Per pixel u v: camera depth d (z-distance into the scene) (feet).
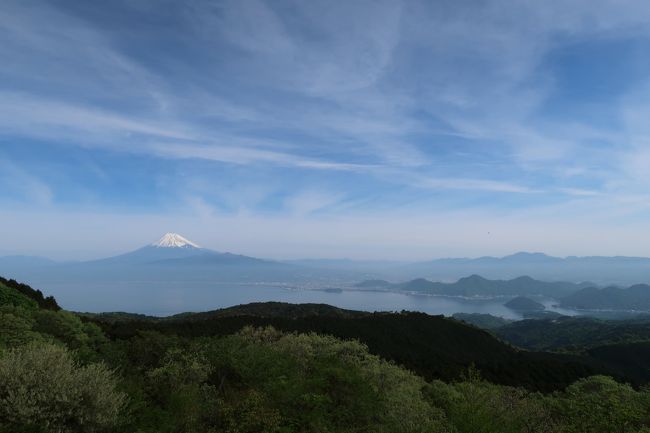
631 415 60.75
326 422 39.09
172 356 67.05
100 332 83.25
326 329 186.19
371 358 77.87
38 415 26.63
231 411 39.73
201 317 204.03
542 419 57.62
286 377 49.14
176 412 40.40
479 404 46.11
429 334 224.33
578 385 92.07
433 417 54.70
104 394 30.40
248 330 128.57
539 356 250.37
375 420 44.70
